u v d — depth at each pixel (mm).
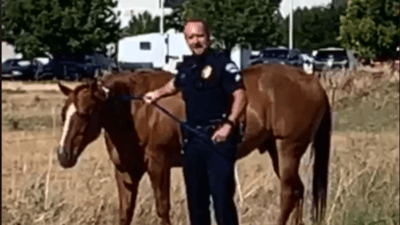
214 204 6926
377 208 8766
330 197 9148
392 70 22641
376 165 11445
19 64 44844
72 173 11586
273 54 51406
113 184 10484
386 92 20141
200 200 7047
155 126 8156
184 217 8812
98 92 7805
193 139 6965
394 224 8328
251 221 8836
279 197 9570
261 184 10227
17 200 9422
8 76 44312
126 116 8062
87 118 7758
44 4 52750
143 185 9273
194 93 6969
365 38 54500
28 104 23875
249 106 8656
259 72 8906
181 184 10453
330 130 9078
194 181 7016
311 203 8820
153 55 49938
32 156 13688
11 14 53125
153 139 8172
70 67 46656
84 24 53219
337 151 13352
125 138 8117
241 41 55375
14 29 53438
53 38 52844
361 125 17609
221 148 6887
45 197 9312
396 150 13305
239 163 12727
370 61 54500
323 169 8922
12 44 54281
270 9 55781
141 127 8133
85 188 10367
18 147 14633
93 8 53562
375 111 18547
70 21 52562
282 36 57562
